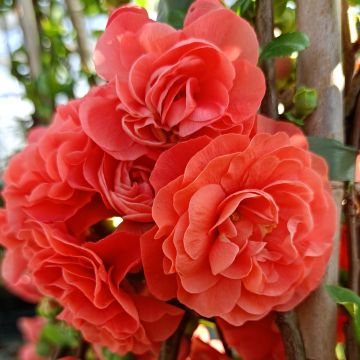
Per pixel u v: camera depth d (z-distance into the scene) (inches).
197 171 5.3
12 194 6.7
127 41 5.9
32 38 13.3
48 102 13.6
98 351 7.8
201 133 5.7
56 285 6.2
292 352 6.2
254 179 5.5
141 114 5.6
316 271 6.0
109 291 6.0
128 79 5.7
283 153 5.5
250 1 7.0
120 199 5.8
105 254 6.0
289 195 5.6
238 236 5.6
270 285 5.7
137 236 5.9
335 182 6.4
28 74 15.9
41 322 11.7
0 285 24.9
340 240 6.9
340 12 6.6
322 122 6.4
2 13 15.9
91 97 5.9
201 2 6.2
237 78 5.8
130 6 6.2
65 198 6.1
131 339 6.3
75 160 6.0
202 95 5.7
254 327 6.8
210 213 5.4
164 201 5.3
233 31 5.8
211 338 9.2
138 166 5.9
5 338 25.1
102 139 5.8
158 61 5.6
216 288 5.7
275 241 5.7
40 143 6.4
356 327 6.1
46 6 15.0
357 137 6.8
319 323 6.3
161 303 6.2
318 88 6.5
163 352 6.6
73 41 15.1
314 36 6.5
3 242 7.3
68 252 6.0
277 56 6.3
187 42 5.4
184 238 5.3
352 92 6.9
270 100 6.6
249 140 5.5
